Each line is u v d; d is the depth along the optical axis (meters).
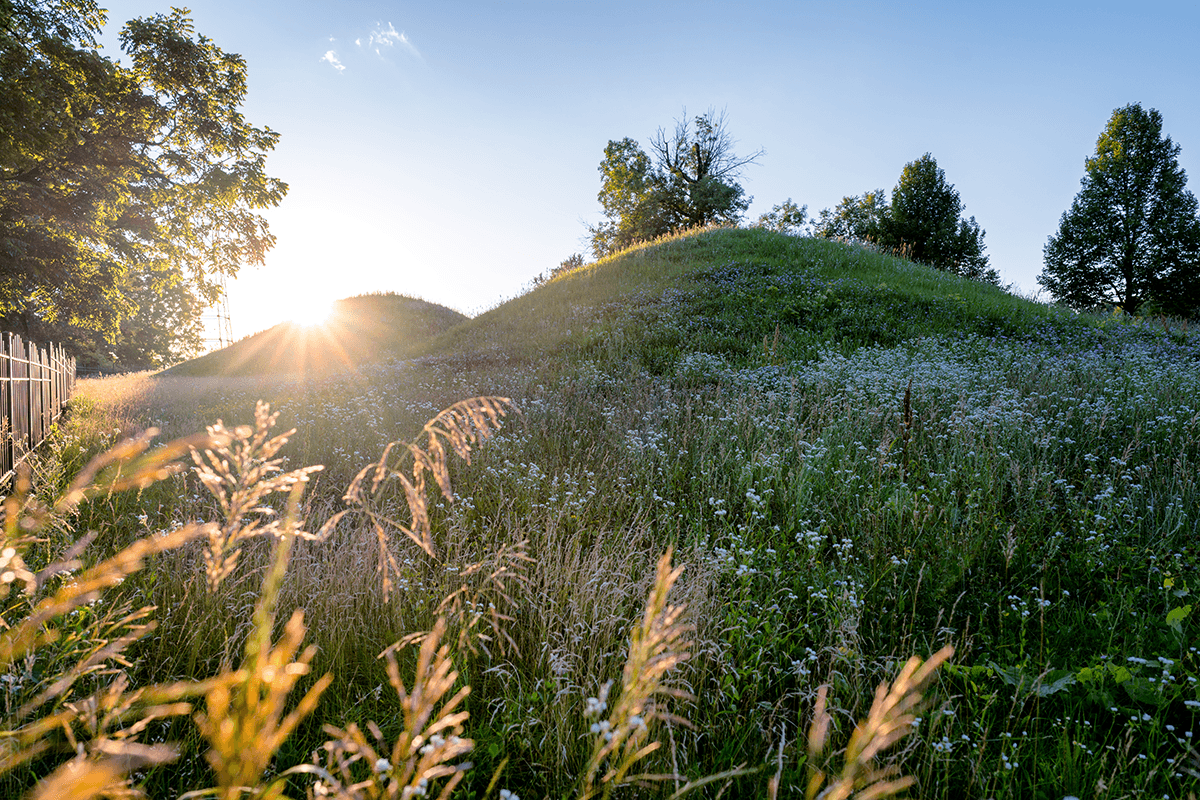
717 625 3.10
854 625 3.03
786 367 10.64
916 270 20.28
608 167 48.88
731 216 46.03
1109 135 37.88
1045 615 3.53
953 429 6.36
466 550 4.12
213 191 18.44
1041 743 2.54
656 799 2.13
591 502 5.19
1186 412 6.69
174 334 54.72
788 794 2.19
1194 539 4.19
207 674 2.77
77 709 1.01
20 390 6.48
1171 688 2.73
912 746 2.29
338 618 3.11
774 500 5.23
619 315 15.61
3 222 16.98
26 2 15.79
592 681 2.61
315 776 2.13
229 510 0.90
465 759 2.38
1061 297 37.66
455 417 1.13
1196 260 33.62
